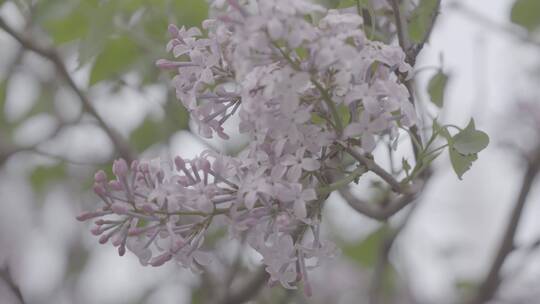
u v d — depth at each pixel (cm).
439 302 208
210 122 137
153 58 163
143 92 169
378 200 157
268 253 135
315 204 136
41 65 187
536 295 207
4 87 184
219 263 176
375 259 190
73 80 167
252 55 131
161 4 161
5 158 176
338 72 132
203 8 159
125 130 181
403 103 133
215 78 136
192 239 136
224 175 135
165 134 175
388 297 197
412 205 170
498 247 173
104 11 159
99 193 136
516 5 161
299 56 133
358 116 136
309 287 136
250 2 133
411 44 143
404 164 139
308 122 135
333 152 136
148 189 136
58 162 191
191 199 135
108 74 165
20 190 213
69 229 211
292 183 133
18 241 215
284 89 131
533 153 189
